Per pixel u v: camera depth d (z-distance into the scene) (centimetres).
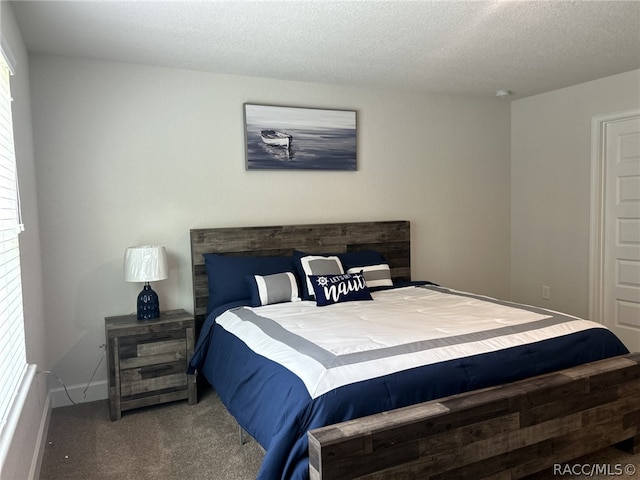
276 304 336
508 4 255
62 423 301
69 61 328
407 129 454
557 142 459
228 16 264
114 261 346
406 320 274
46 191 324
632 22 283
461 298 341
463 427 198
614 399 239
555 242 469
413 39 304
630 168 408
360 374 201
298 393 196
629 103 396
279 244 389
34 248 284
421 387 205
